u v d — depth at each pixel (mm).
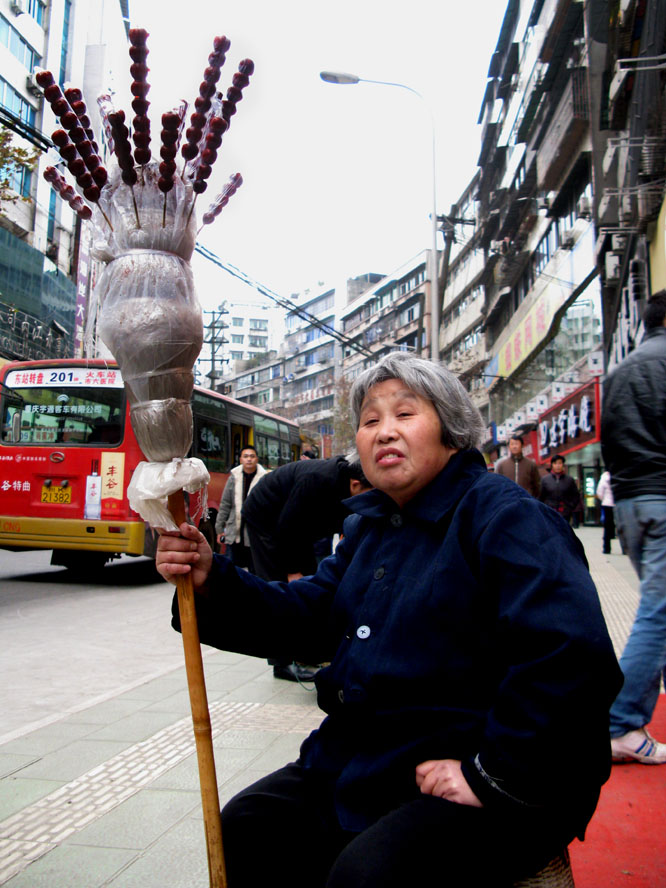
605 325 17562
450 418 1562
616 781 2680
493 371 33156
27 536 9305
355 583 1589
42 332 21000
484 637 1377
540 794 1200
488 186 30953
